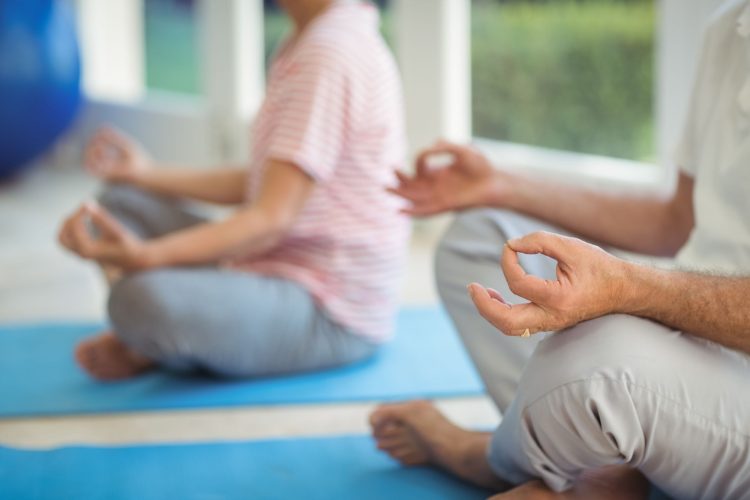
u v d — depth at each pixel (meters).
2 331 2.78
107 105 5.91
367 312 2.44
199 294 2.25
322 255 2.39
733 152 1.54
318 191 2.36
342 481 1.78
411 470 1.82
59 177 5.41
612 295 1.29
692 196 1.75
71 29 5.05
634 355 1.28
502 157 3.84
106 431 2.09
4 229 4.22
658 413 1.28
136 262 2.25
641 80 3.95
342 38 2.32
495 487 1.72
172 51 5.77
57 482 1.76
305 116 2.25
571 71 4.12
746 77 1.54
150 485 1.76
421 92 3.96
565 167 3.55
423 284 3.35
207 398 2.25
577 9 4.08
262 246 2.31
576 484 1.46
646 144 3.97
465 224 1.80
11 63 4.76
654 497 1.57
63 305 3.12
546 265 1.67
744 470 1.31
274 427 2.11
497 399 1.70
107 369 2.37
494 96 4.18
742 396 1.29
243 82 4.97
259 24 4.99
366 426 2.11
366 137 2.37
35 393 2.29
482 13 4.13
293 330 2.35
